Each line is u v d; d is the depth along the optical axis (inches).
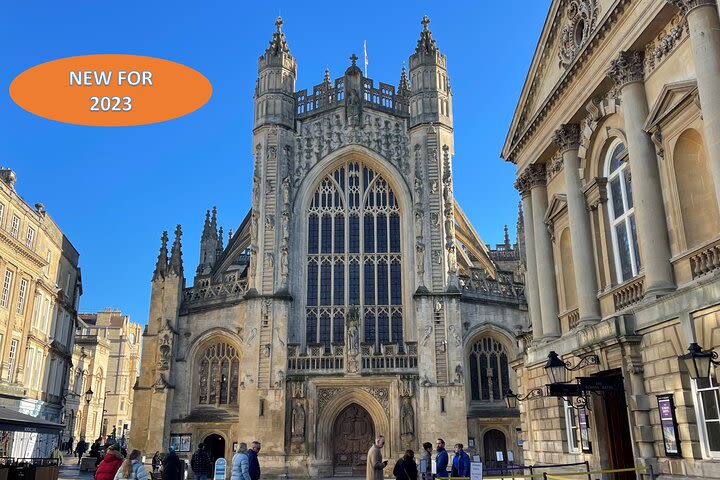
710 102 671.1
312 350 1851.6
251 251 1937.7
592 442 914.7
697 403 690.2
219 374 1943.9
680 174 768.9
